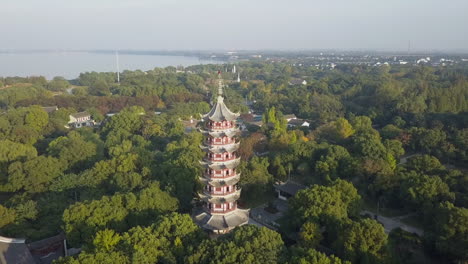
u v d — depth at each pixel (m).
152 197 90.25
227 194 86.81
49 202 98.19
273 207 109.69
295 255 68.56
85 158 129.88
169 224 75.25
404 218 102.75
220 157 85.62
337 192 90.88
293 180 123.75
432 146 142.25
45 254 84.50
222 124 84.06
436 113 183.25
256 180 111.25
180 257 70.88
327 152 124.19
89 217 80.75
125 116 178.38
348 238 73.75
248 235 71.50
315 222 83.69
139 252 66.75
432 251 80.69
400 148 137.62
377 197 110.75
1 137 151.88
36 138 158.25
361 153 127.19
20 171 112.00
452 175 104.69
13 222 88.06
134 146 145.38
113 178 106.06
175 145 138.62
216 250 67.94
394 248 80.75
